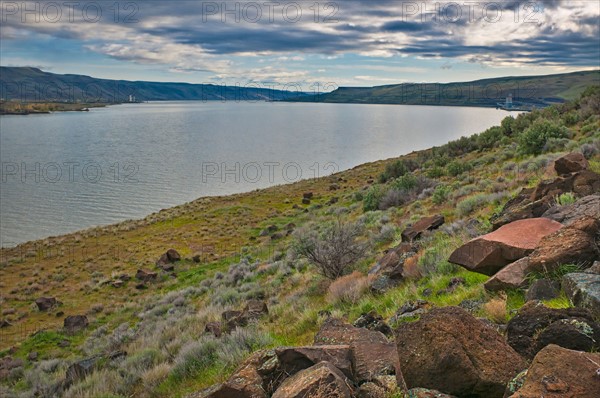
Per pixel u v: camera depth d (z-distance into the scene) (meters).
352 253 15.49
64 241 48.91
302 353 4.51
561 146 28.25
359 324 7.21
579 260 5.59
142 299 28.11
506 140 45.62
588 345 3.30
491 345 3.38
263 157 134.88
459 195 22.00
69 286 33.16
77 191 85.00
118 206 71.94
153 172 108.38
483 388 3.11
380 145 164.38
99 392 9.80
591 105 40.31
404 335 3.55
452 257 7.82
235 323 12.45
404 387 3.43
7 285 34.38
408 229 15.66
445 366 3.22
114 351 14.46
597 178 9.74
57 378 13.27
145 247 43.09
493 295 6.32
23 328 25.08
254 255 32.62
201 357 9.41
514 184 18.28
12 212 68.25
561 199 9.08
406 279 10.52
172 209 62.97
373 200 33.50
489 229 10.60
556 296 5.06
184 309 21.38
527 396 2.46
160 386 9.04
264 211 54.34
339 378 3.65
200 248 40.19
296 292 15.28
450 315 3.51
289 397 3.49
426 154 60.44
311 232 28.28
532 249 6.84
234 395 4.28
